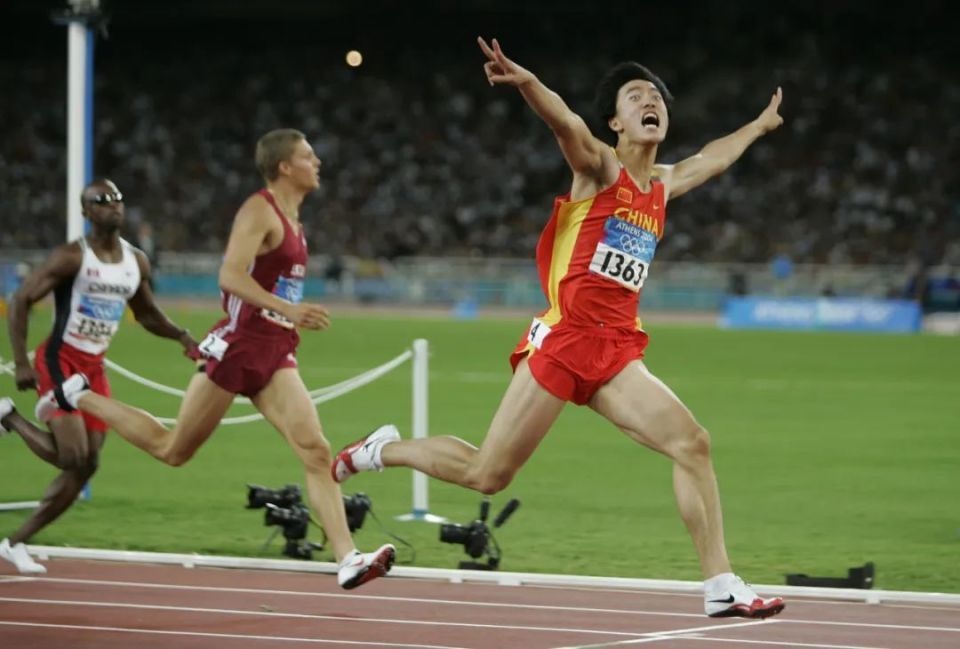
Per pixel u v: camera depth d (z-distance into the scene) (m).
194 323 100.12
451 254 148.50
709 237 145.25
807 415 57.47
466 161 165.12
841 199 149.25
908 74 165.75
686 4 178.62
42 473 40.69
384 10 184.50
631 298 19.97
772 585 25.97
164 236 153.62
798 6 174.75
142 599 23.98
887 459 45.75
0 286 124.19
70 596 24.16
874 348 92.38
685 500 19.56
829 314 114.12
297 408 23.52
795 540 32.28
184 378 66.62
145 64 182.00
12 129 169.62
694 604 24.08
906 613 23.42
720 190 151.62
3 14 182.75
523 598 24.50
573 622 22.45
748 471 43.16
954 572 28.55
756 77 170.38
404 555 29.45
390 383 67.50
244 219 23.22
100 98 176.50
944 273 127.00
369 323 108.88
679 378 72.06
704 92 171.12
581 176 19.66
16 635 21.03
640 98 19.86
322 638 21.06
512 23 182.12
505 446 20.19
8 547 26.22
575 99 173.75
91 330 26.48
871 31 172.12
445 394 62.88
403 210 158.00
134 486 38.69
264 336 23.47
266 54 182.75
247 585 25.38
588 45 180.12
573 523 34.03
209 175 164.62
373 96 175.62
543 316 20.27
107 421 24.73
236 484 39.22
